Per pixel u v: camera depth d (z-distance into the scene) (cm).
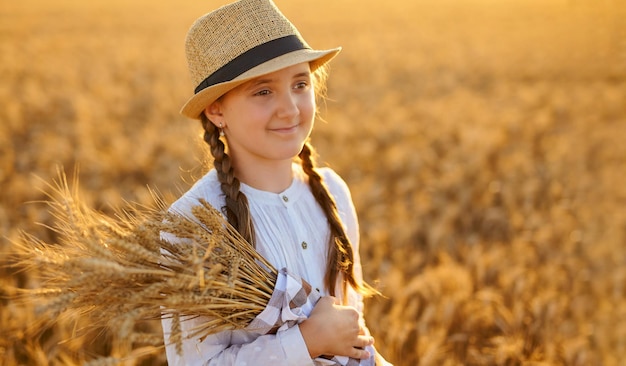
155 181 752
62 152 869
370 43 2397
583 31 2683
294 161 229
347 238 204
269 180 196
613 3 3909
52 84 1606
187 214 183
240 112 183
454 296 424
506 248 572
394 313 386
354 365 186
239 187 187
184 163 805
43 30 3209
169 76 1744
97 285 152
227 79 179
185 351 180
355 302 213
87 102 1284
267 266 181
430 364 353
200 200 171
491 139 955
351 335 182
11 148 943
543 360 392
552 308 422
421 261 553
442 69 1839
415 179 772
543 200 725
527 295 449
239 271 172
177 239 179
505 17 3491
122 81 1650
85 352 364
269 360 173
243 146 193
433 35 2712
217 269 158
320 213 204
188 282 154
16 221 608
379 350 383
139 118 1226
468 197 701
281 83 181
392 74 1761
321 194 205
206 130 192
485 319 421
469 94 1428
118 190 732
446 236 596
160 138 966
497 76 1723
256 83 179
